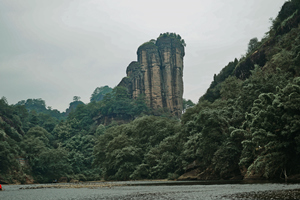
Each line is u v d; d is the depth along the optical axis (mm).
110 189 36500
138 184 48875
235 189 26594
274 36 81500
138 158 86625
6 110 149250
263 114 37125
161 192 27812
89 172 133875
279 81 53281
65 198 25266
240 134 50750
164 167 74875
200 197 21078
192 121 71000
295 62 56312
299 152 34812
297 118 34156
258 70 71062
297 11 73562
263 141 37906
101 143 104000
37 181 115375
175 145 78688
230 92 76188
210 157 57656
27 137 142625
